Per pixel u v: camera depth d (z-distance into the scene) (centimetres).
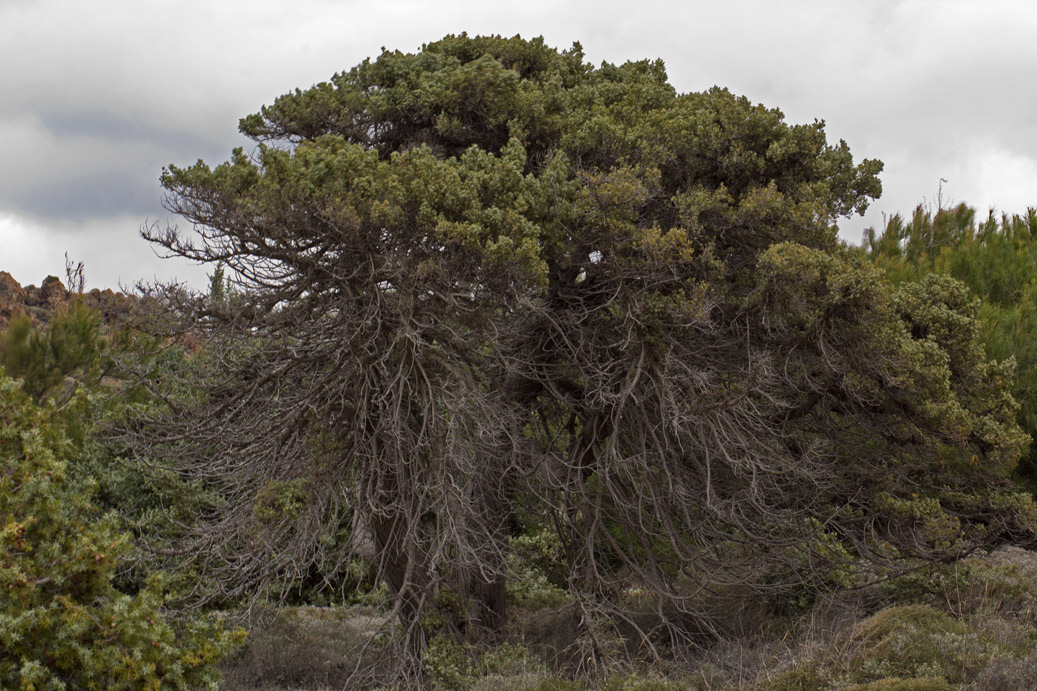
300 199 1009
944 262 1606
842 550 1175
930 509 1119
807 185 1167
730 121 1212
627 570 1286
